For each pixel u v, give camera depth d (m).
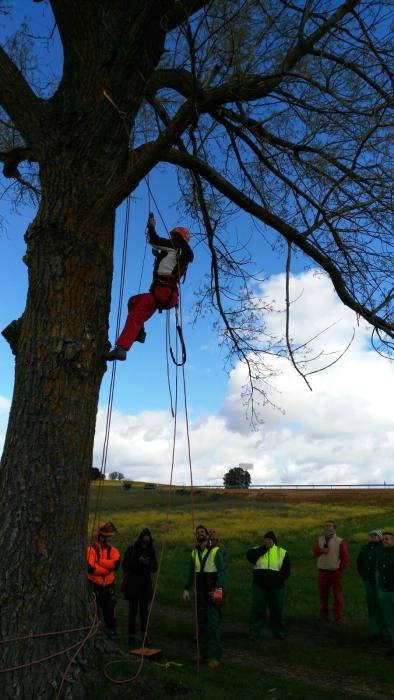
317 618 12.30
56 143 6.10
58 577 5.38
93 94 6.09
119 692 5.34
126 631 11.10
